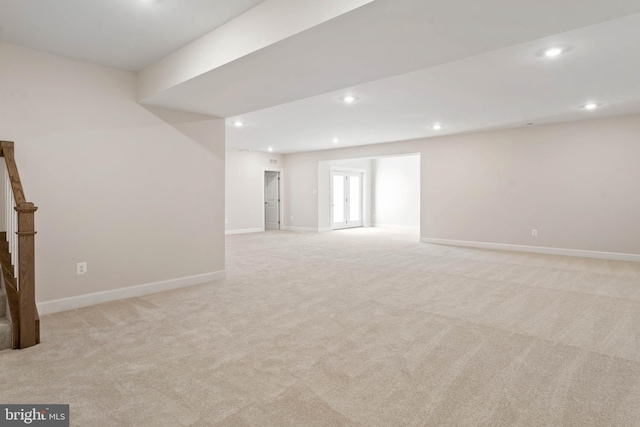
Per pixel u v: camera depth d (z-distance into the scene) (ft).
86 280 12.30
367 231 36.42
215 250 15.99
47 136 11.40
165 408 6.44
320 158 35.01
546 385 7.23
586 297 13.25
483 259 20.88
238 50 9.19
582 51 11.24
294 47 8.59
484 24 7.53
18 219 8.88
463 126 23.08
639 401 6.66
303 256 21.90
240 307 12.13
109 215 12.80
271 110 18.79
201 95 12.55
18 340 8.87
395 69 10.16
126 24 9.52
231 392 6.97
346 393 6.93
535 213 23.22
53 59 11.50
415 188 39.68
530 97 16.39
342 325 10.47
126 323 10.64
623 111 19.13
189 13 8.98
